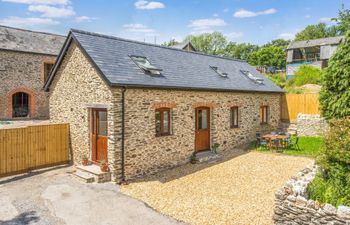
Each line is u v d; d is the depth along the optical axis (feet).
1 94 64.18
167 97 34.73
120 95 29.27
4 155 30.58
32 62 69.26
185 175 32.01
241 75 55.21
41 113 71.77
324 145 21.36
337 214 16.39
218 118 43.52
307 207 17.58
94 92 31.81
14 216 20.97
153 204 23.30
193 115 39.01
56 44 76.54
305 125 55.42
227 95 45.39
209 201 23.90
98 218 20.65
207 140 42.65
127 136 30.04
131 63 34.17
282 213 18.67
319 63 128.88
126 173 29.96
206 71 46.14
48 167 35.01
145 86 30.66
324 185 20.42
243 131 49.75
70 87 36.14
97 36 35.47
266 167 35.19
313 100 57.57
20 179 30.14
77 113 35.29
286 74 133.59
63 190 26.66
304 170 24.40
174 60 42.88
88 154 33.99
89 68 32.40
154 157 33.22
